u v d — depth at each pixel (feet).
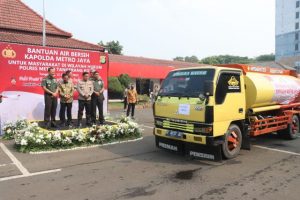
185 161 25.29
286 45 256.73
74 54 39.50
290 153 28.35
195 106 23.59
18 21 68.49
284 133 34.60
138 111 69.51
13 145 30.35
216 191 18.70
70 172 22.13
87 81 34.01
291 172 22.49
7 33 65.00
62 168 23.06
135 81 103.71
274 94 30.81
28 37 66.23
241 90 26.37
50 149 28.25
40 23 71.61
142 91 107.14
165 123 25.90
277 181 20.54
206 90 23.18
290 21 253.24
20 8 72.18
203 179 20.86
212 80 23.91
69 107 33.88
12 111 36.04
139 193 18.31
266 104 31.12
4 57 35.24
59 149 28.48
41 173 21.84
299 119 36.55
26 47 36.40
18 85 36.19
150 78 103.86
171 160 25.59
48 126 32.68
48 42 67.00
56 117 38.19
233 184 19.93
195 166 23.90
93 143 30.81
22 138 27.94
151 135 36.83
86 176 21.29
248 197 17.83
